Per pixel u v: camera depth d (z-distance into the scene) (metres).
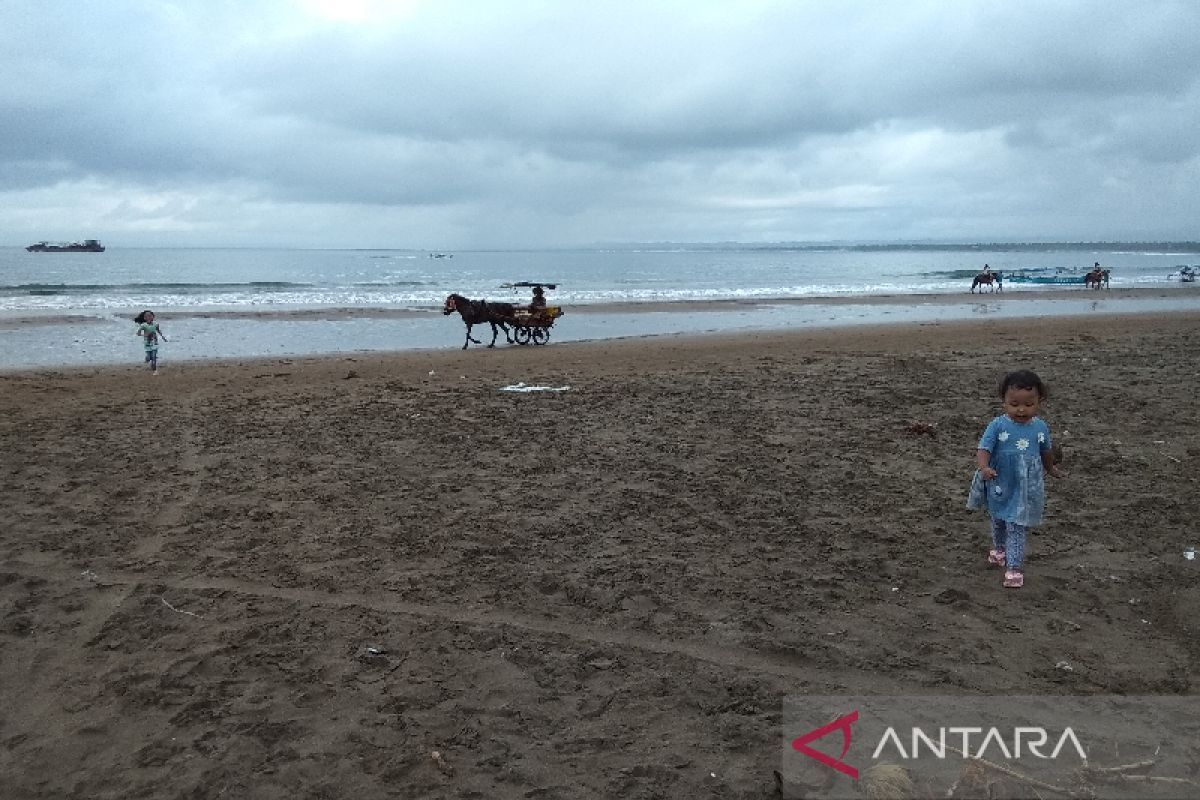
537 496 6.94
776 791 3.21
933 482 7.36
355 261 118.62
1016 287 51.16
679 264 114.75
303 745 3.51
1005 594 5.00
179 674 4.07
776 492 7.05
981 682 4.00
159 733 3.60
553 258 162.38
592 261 132.50
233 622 4.65
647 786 3.24
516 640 4.44
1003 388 5.17
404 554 5.67
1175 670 4.10
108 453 8.41
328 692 3.92
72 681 4.04
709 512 6.54
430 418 10.19
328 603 4.91
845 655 4.25
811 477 7.49
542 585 5.16
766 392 11.96
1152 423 9.53
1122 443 8.57
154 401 11.58
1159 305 36.22
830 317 30.44
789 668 4.16
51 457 8.23
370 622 4.65
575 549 5.75
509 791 3.21
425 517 6.42
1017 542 5.06
